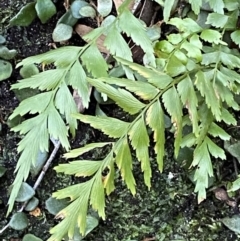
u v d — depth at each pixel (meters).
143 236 0.43
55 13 0.43
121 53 0.37
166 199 0.42
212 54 0.38
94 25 0.43
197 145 0.37
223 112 0.38
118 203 0.42
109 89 0.35
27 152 0.35
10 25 0.43
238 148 0.41
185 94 0.35
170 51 0.38
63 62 0.37
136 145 0.34
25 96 0.42
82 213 0.34
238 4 0.40
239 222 0.42
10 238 0.43
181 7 0.42
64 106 0.36
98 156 0.43
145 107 0.35
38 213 0.43
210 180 0.42
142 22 0.41
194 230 0.43
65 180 0.43
